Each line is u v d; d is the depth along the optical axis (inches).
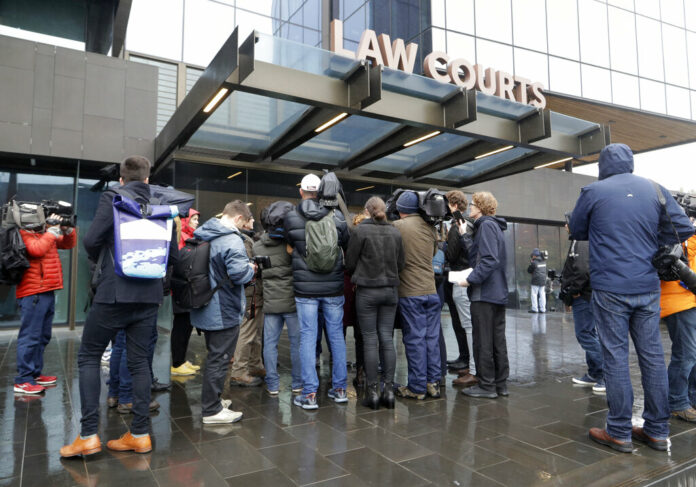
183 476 91.2
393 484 88.0
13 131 293.0
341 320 144.6
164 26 386.6
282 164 323.3
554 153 282.5
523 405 142.3
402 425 122.9
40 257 153.6
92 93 318.3
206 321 121.6
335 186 136.0
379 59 254.2
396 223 154.6
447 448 106.7
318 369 195.5
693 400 135.0
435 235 153.9
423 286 148.3
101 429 117.7
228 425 122.3
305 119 253.9
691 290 106.7
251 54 174.4
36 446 106.3
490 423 124.9
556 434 116.7
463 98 231.5
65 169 341.7
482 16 466.9
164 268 101.7
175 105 386.3
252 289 166.9
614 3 555.2
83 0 354.6
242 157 309.4
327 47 471.8
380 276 136.9
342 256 144.2
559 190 528.1
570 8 522.3
